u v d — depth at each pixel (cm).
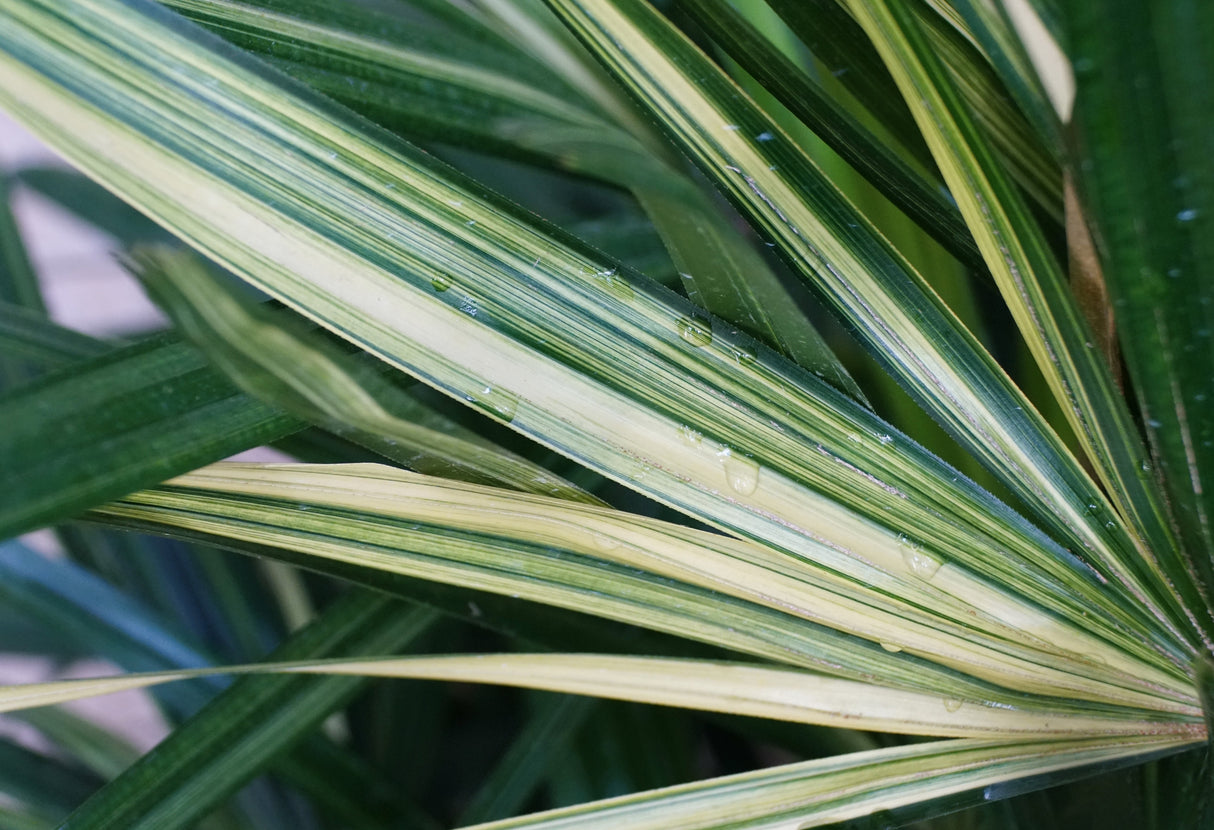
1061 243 34
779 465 29
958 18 31
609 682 30
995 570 30
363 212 27
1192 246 26
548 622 35
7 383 44
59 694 28
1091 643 31
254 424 27
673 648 36
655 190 33
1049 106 28
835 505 29
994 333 42
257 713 33
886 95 34
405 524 29
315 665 29
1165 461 28
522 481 29
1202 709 30
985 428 31
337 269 27
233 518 29
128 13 26
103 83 26
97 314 86
